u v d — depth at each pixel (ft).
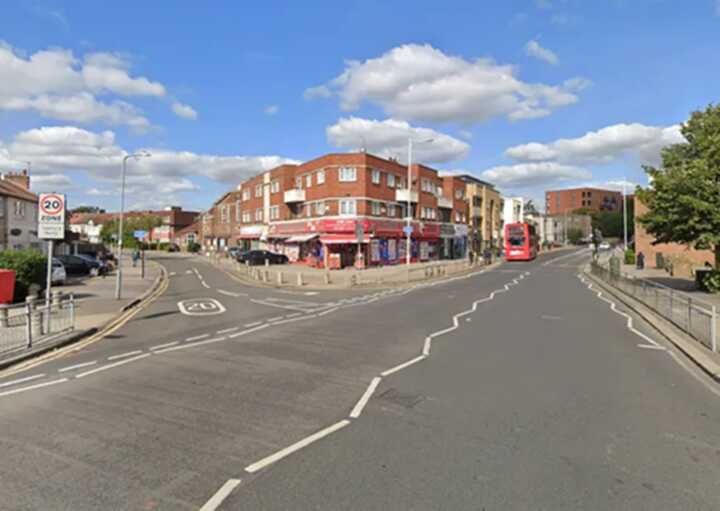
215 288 87.30
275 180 186.50
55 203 41.29
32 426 19.40
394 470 15.40
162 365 29.71
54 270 86.79
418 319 48.42
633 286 64.13
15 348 33.35
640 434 18.45
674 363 29.99
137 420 20.02
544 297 69.21
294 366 29.14
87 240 235.20
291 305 61.82
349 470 15.40
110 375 27.48
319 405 21.80
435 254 191.11
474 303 62.03
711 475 15.17
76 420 20.07
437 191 195.83
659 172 69.62
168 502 13.56
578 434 18.42
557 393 23.54
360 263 136.36
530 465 15.79
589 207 493.36
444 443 17.52
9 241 110.93
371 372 27.63
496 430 18.78
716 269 68.39
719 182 64.80
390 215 161.27
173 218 366.22
